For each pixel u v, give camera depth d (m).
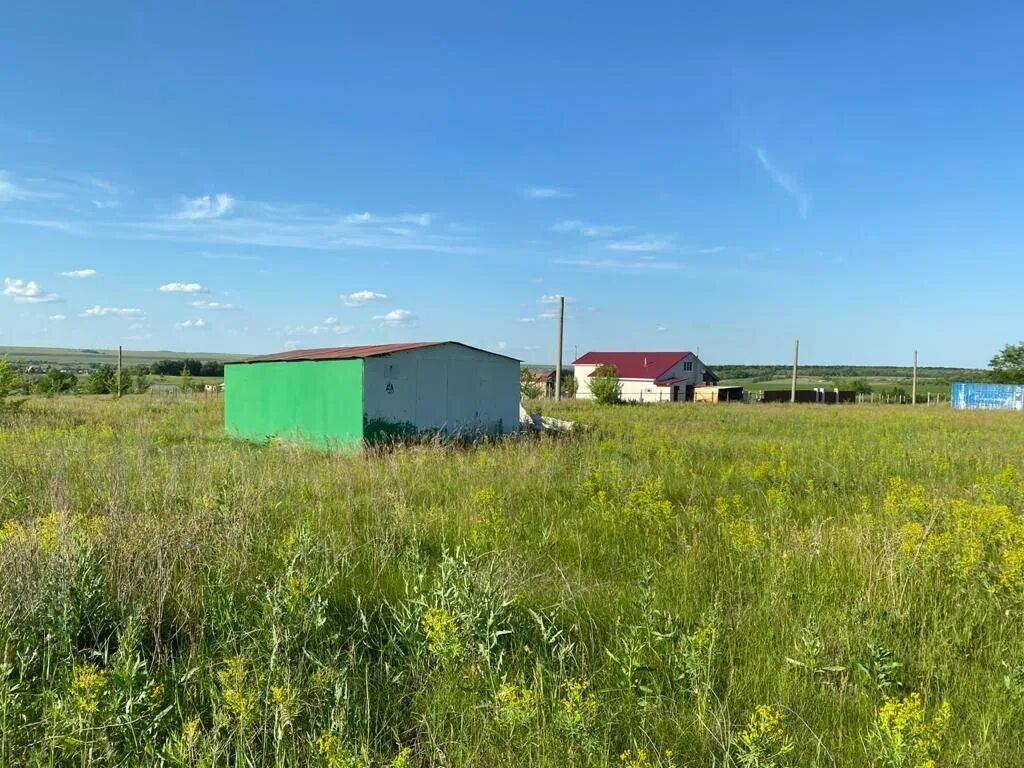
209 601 4.63
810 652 4.14
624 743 3.48
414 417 15.65
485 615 4.41
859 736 3.44
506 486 9.48
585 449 13.54
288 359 17.08
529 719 3.41
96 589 4.52
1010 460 13.38
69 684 3.47
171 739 3.25
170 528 6.07
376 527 7.22
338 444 15.20
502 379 17.34
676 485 10.19
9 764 3.10
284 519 7.54
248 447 15.08
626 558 6.50
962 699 3.86
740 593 5.36
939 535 6.16
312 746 3.27
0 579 4.63
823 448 14.51
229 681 3.65
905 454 13.79
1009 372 68.88
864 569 5.61
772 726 3.19
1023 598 4.82
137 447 11.84
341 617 4.86
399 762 2.97
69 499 7.90
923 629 4.59
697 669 3.90
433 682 3.95
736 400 59.16
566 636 4.61
